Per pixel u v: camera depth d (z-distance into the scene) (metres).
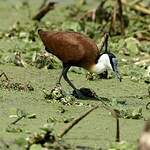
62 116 12.80
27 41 20.05
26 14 24.38
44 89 14.90
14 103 13.64
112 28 20.78
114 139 11.41
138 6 22.69
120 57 18.70
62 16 23.78
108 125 12.28
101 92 15.13
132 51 19.25
